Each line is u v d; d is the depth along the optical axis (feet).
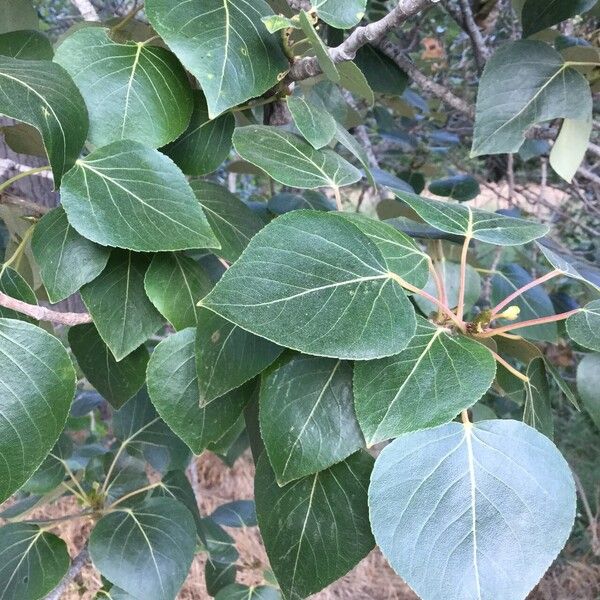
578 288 2.54
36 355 0.75
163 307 0.87
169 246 0.79
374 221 0.88
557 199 3.11
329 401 0.78
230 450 1.88
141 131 0.89
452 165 3.36
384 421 0.69
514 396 1.14
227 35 0.87
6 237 1.62
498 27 2.42
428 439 0.71
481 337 0.84
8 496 0.72
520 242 0.88
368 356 0.68
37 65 0.84
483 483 0.70
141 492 1.52
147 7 0.83
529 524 0.68
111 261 0.89
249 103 1.08
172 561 1.21
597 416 0.93
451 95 1.46
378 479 0.69
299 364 0.79
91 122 0.88
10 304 0.80
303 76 0.99
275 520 0.84
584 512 3.46
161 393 0.83
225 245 0.96
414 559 0.67
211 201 1.01
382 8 1.99
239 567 1.86
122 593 1.38
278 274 0.71
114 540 1.20
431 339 0.76
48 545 1.22
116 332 0.87
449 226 0.89
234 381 0.79
